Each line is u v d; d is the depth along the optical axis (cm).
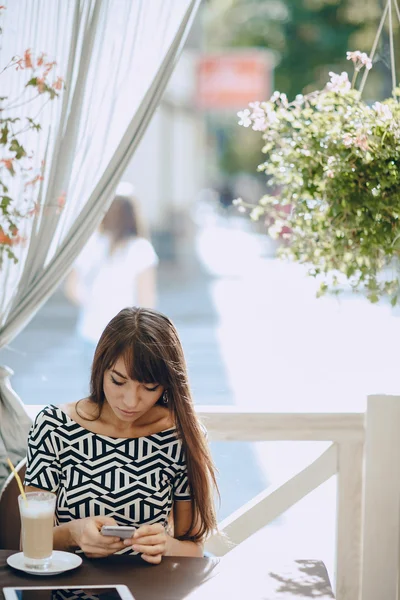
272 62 1550
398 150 263
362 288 294
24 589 198
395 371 784
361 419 299
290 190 275
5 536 249
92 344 498
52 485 243
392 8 321
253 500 300
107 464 245
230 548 296
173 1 282
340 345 928
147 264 497
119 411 241
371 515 296
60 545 231
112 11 281
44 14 279
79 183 286
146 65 284
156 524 222
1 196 271
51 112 281
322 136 268
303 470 301
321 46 1521
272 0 1625
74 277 503
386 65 315
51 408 250
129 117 285
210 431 297
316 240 276
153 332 240
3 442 283
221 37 1731
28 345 945
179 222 1648
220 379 761
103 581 205
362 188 264
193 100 1733
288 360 850
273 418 298
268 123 274
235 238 2133
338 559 304
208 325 1057
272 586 208
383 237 264
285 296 1306
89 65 282
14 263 272
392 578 296
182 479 251
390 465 294
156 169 1666
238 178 2236
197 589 204
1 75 280
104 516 228
